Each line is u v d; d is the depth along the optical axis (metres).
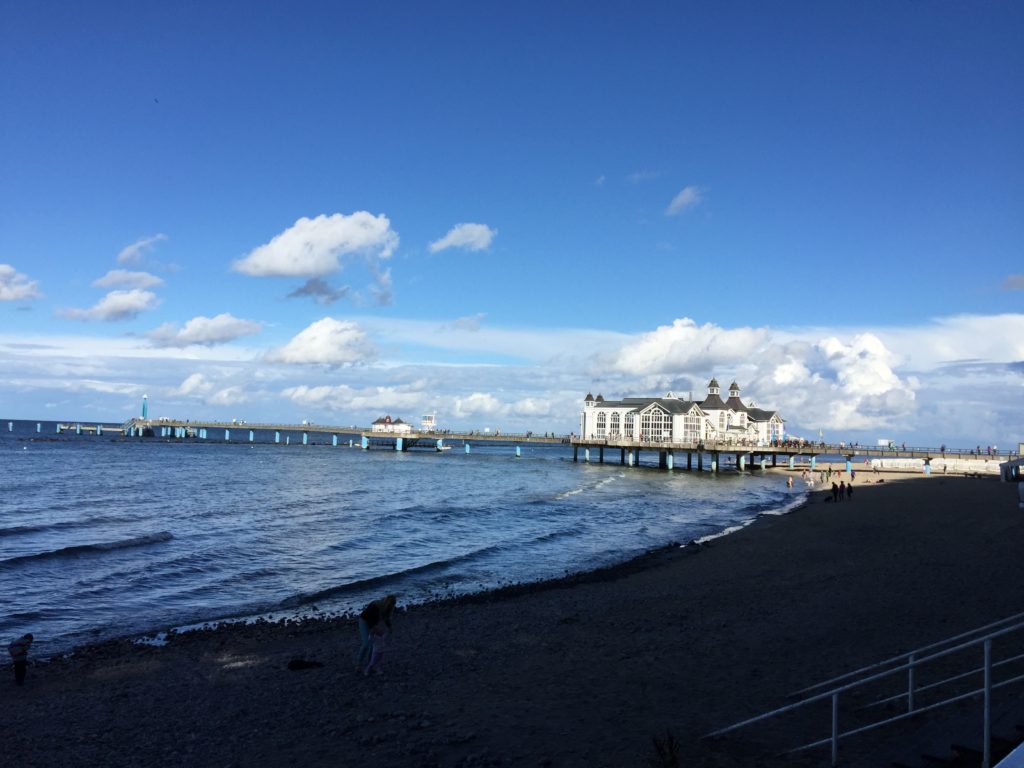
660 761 9.19
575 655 15.92
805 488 74.88
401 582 27.84
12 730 12.20
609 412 130.00
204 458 110.75
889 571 24.33
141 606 23.22
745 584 24.33
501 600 24.02
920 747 8.31
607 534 41.53
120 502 50.19
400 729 11.24
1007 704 9.16
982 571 23.05
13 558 28.73
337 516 45.06
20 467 80.94
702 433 121.38
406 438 155.25
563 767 9.47
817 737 10.20
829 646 15.66
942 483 70.00
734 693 12.73
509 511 51.19
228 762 10.22
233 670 16.02
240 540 35.38
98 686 15.27
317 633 19.89
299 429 178.75
